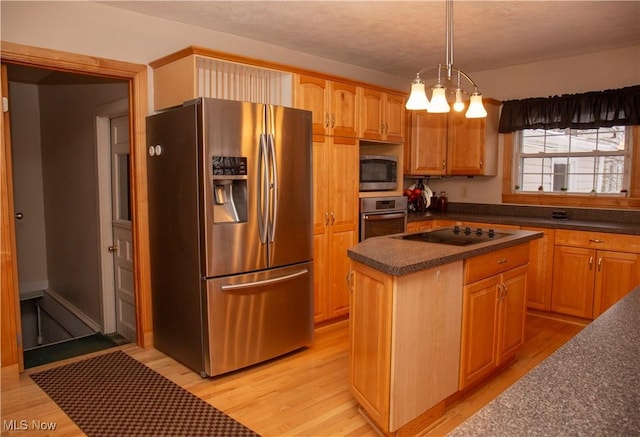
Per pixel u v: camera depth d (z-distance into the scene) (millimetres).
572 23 3338
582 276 3799
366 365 2283
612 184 4211
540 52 4137
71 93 4285
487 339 2662
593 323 1290
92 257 4121
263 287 3018
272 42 3875
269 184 2980
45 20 2791
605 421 768
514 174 4812
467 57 4332
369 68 4824
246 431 2279
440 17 3225
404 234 3021
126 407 2510
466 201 5164
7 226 2740
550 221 4094
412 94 2322
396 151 4516
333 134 3736
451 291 2350
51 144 4801
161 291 3188
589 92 4113
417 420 2268
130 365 3066
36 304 5285
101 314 3971
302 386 2777
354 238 3988
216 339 2814
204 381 2834
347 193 3896
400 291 2049
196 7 3074
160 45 3295
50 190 4922
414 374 2180
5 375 2781
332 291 3834
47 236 5109
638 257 3500
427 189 5266
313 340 3408
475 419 781
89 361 3131
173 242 2994
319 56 4340
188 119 2756
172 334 3117
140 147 3238
